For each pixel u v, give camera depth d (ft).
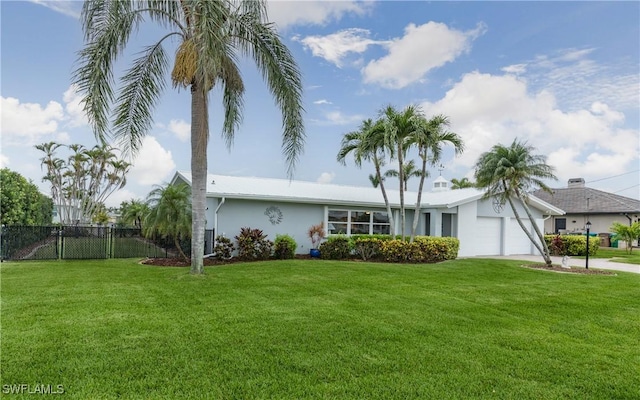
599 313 22.93
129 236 48.24
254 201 50.96
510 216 67.00
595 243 67.87
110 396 11.00
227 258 45.29
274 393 11.46
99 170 121.90
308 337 16.57
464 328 18.81
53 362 13.28
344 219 57.98
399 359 14.42
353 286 29.27
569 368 14.11
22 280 28.81
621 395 12.09
